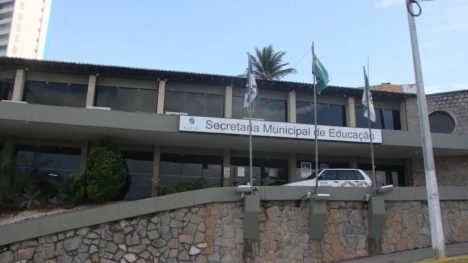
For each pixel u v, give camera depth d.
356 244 14.73
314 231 14.35
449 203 16.17
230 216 14.08
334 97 24.77
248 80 16.50
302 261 14.16
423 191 15.82
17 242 12.79
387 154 23.69
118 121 18.36
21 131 19.36
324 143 20.77
